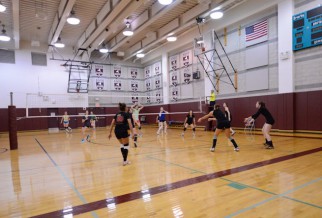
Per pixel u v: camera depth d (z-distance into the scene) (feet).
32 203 11.46
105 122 68.28
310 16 31.71
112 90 69.82
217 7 34.55
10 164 20.92
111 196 12.01
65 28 47.57
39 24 45.01
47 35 52.44
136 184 13.85
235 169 16.47
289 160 18.60
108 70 69.26
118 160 21.06
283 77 34.88
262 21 38.42
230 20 43.04
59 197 12.14
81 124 62.80
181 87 58.23
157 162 19.62
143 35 53.36
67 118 54.95
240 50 42.37
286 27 34.32
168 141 33.12
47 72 58.95
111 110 69.26
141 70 75.20
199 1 34.45
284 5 34.45
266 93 38.11
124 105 19.10
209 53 48.06
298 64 33.60
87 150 27.43
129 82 73.00
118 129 18.78
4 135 51.47
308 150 22.58
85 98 63.62
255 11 38.45
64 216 9.84
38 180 15.48
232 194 11.71
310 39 31.73
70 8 32.89
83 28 47.67
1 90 53.67
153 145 29.63
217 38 45.85
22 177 16.37
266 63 37.93
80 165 19.53
